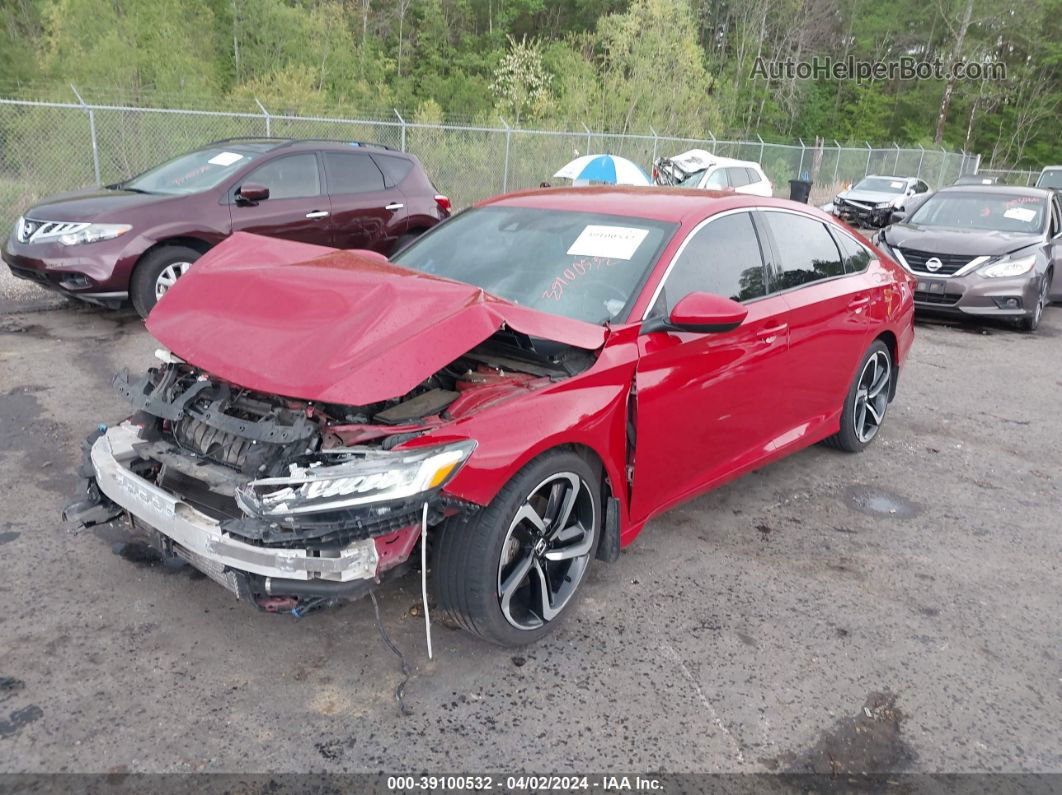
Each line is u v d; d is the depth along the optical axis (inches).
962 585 157.2
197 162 338.3
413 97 1560.0
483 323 116.8
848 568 161.2
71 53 1009.5
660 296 143.3
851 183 1226.6
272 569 102.0
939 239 397.4
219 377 115.7
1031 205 428.1
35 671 115.1
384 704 113.5
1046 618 147.2
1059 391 300.0
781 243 178.5
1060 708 122.5
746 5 2047.2
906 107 2155.5
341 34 1358.3
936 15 2081.7
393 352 109.8
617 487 135.2
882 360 223.1
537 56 1310.3
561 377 126.7
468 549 114.5
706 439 156.0
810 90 2085.4
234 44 1274.6
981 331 401.4
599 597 144.4
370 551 103.7
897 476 211.0
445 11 1875.0
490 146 714.2
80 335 289.0
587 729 111.3
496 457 111.8
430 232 178.1
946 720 118.2
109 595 134.1
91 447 130.0
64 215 294.8
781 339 169.3
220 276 135.8
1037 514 192.5
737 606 144.5
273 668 119.2
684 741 110.3
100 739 103.7
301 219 335.9
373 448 106.7
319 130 628.1
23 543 148.1
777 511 185.3
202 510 115.3
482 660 124.3
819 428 197.8
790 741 111.9
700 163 773.9
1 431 198.4
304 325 118.2
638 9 1273.4
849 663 130.0
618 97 1238.3
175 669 117.5
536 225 164.2
